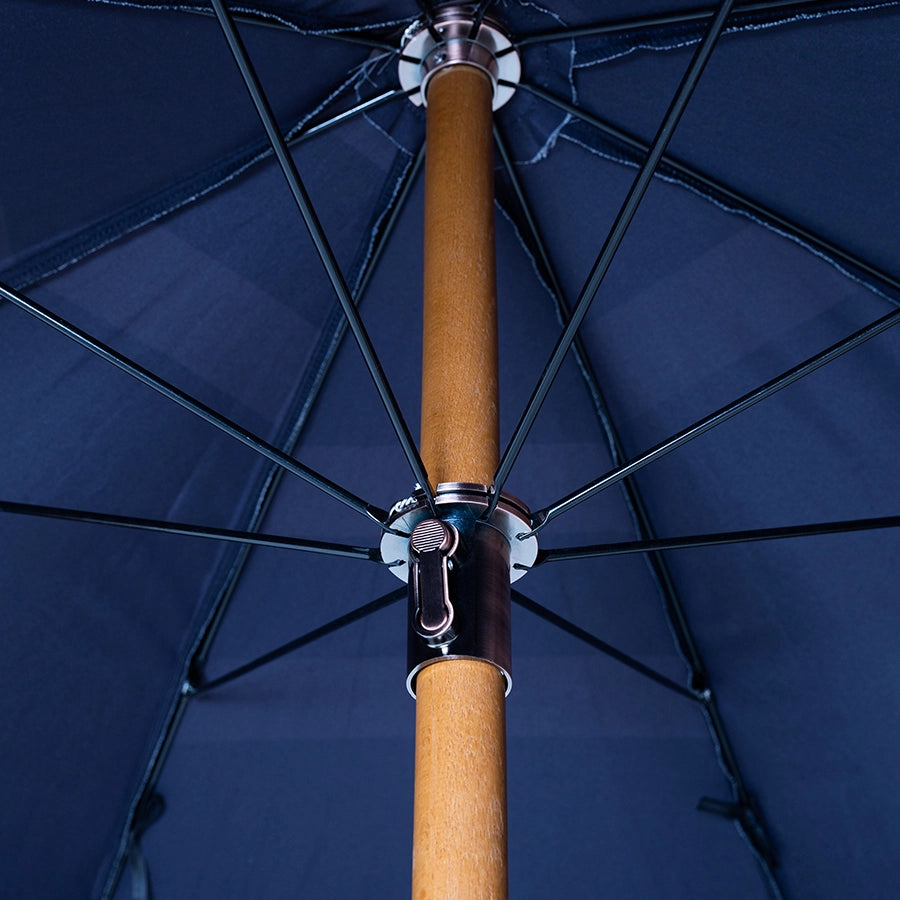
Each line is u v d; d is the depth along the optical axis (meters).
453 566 1.91
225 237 2.77
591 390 3.07
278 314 2.94
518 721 3.18
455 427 2.14
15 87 2.33
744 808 3.09
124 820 3.06
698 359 2.93
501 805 1.78
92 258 2.65
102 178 2.56
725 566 3.05
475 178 2.49
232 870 3.09
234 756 3.14
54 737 2.90
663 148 1.69
